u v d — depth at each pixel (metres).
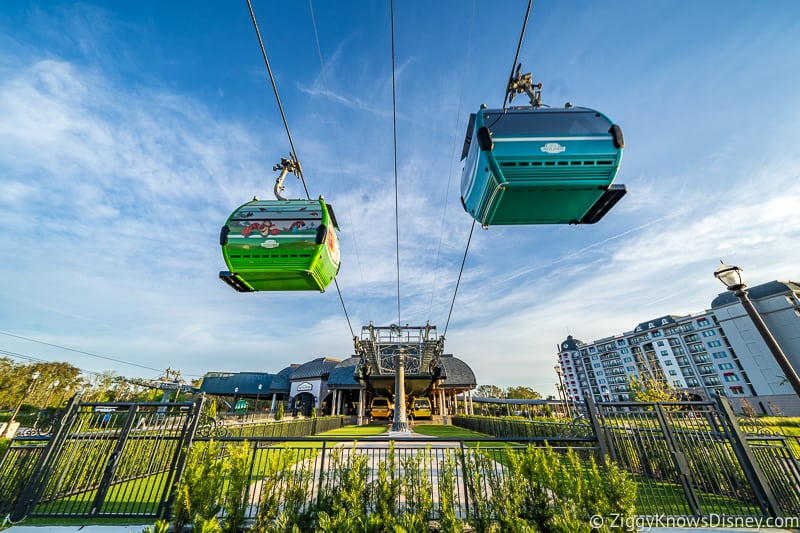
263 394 64.12
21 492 5.95
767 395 57.62
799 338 55.81
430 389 37.41
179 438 6.03
